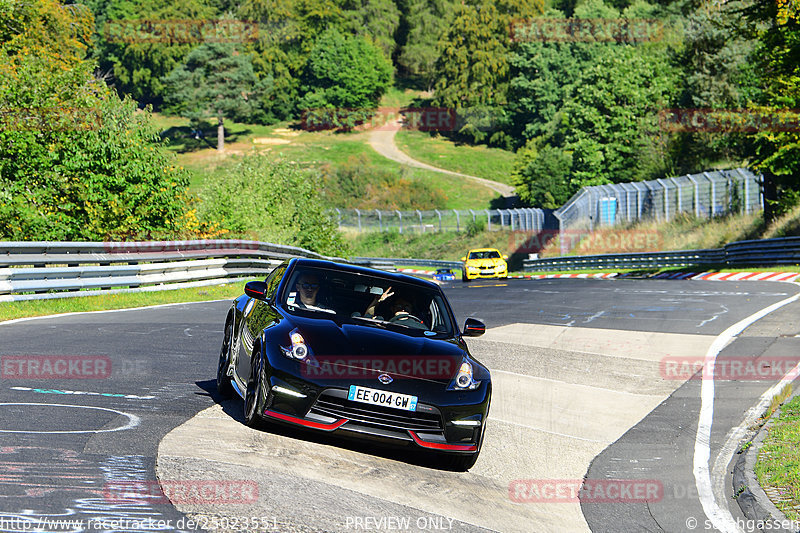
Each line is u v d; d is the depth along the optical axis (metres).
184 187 41.84
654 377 17.69
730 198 69.75
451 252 110.69
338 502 8.37
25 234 34.78
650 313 27.89
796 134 50.66
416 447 10.11
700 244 67.25
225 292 35.12
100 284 27.59
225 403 12.21
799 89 50.03
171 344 18.05
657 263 63.81
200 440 9.81
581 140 111.12
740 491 10.32
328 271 12.48
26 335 17.70
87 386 12.44
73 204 37.44
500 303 33.25
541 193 124.62
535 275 73.69
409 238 122.25
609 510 9.73
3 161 36.16
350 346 10.47
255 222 53.72
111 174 38.47
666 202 76.69
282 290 11.98
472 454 10.52
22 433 9.25
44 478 7.71
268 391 10.03
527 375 17.52
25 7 55.94
